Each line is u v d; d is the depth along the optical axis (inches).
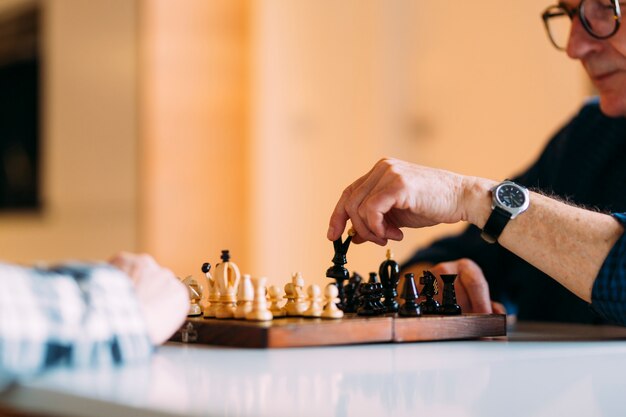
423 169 53.2
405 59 173.5
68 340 30.6
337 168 180.9
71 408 26.6
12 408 28.9
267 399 26.1
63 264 33.5
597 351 43.8
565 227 51.1
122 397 25.8
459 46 161.9
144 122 185.0
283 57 190.7
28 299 29.7
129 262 37.6
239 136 195.2
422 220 54.1
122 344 32.8
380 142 173.9
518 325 66.9
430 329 46.4
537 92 145.1
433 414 24.6
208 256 190.9
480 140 156.9
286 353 39.0
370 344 44.1
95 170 196.4
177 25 187.8
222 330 42.1
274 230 189.9
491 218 51.7
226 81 193.6
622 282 49.3
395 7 174.4
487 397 27.8
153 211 184.9
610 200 76.2
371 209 51.0
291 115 189.3
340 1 181.3
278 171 190.2
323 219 182.4
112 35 191.9
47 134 208.1
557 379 32.4
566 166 80.1
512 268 80.3
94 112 196.5
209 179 191.5
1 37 219.8
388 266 52.4
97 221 195.5
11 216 219.5
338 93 181.3
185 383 28.9
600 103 71.1
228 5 193.6
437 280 60.3
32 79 211.6
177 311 37.2
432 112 167.9
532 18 146.4
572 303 76.5
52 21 206.1
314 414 23.9
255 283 44.4
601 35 66.9
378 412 24.6
